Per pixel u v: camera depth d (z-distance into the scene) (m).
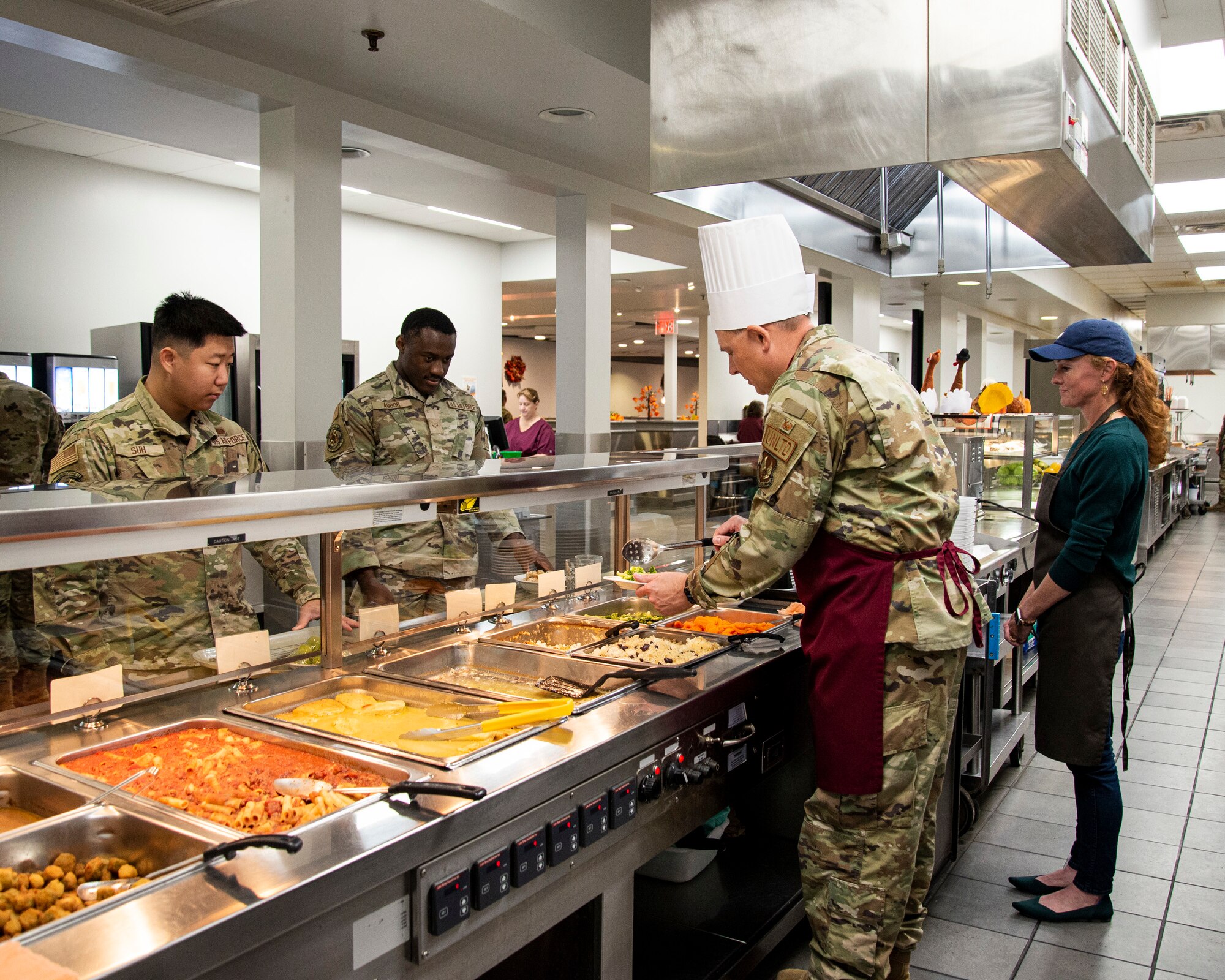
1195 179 7.23
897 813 1.77
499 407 8.32
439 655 2.12
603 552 2.93
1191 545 10.24
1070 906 2.60
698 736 1.85
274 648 1.91
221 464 2.22
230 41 3.23
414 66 3.47
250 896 1.01
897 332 16.92
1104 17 2.40
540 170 4.81
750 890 2.42
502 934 1.38
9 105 3.93
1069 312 11.48
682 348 19.58
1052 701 2.54
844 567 1.78
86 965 0.88
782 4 2.32
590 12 3.36
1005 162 2.14
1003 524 4.45
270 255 3.71
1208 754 3.93
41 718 1.52
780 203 3.16
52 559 1.29
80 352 5.61
